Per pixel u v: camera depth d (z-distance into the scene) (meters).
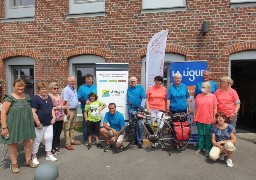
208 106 6.82
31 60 11.19
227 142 6.09
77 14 10.51
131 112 7.76
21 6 11.34
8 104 5.85
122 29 10.12
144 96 7.89
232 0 9.16
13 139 5.80
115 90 8.16
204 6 9.38
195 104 7.05
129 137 7.54
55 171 4.95
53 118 6.73
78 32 10.55
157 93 7.61
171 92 7.38
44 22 10.88
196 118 6.97
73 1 10.69
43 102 6.50
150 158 6.73
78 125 10.21
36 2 10.94
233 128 6.43
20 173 5.92
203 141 7.02
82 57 10.66
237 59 9.23
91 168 6.16
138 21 9.96
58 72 10.80
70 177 5.70
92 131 7.71
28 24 11.05
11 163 6.07
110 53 10.26
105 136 7.44
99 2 10.46
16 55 11.25
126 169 6.08
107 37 10.27
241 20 9.10
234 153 7.14
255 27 8.99
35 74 11.05
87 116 7.71
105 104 7.83
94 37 10.40
